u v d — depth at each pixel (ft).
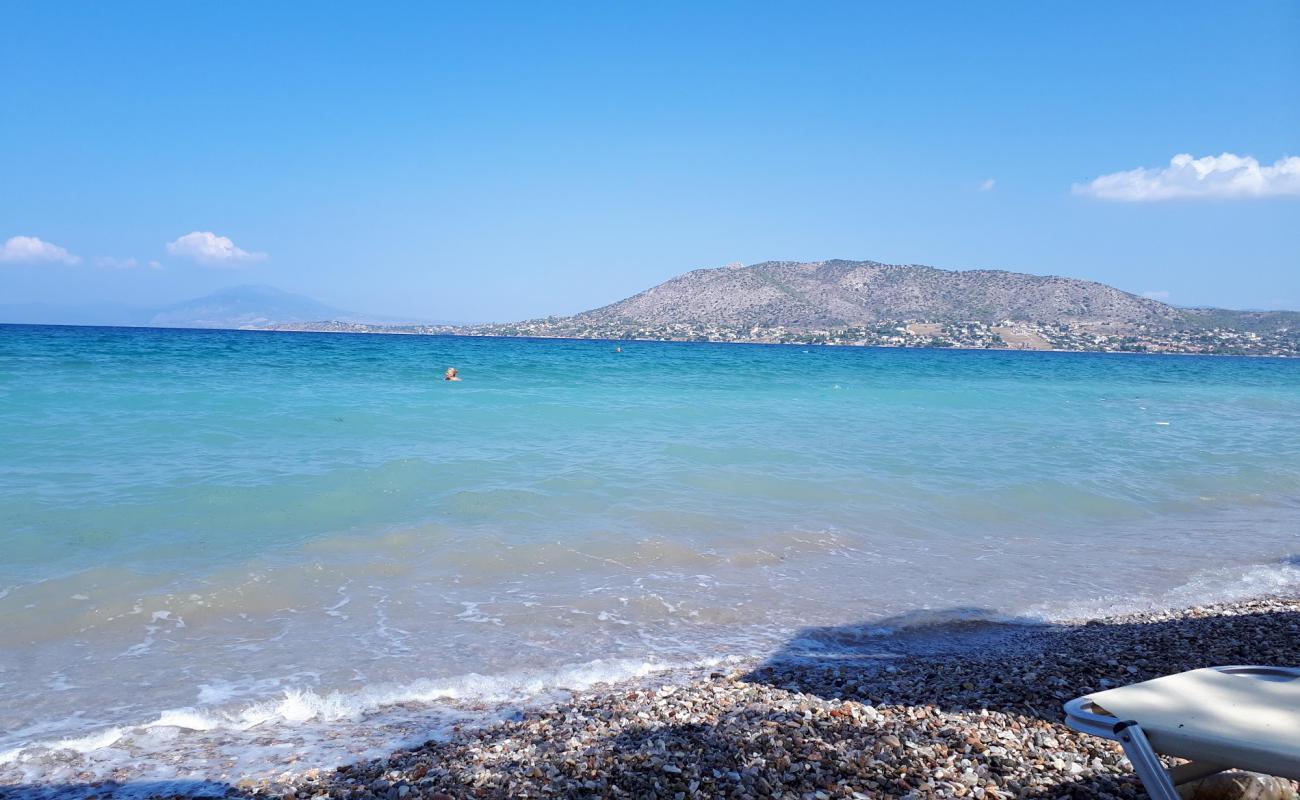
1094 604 30.40
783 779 15.65
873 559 34.99
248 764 17.02
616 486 44.16
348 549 32.09
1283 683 13.79
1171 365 288.92
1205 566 36.19
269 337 310.04
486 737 18.42
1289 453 68.59
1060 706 19.75
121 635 23.82
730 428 67.10
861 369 176.45
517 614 26.99
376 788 15.72
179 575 28.27
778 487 46.01
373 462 46.75
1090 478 53.42
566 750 17.30
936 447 62.23
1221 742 11.32
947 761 16.43
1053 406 101.19
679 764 16.43
